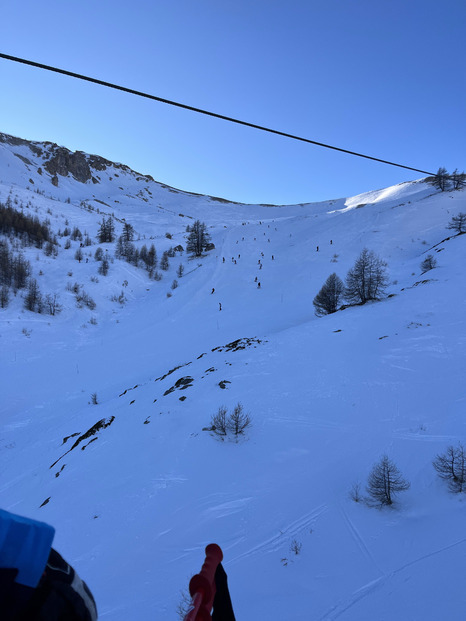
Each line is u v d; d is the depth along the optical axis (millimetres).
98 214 193375
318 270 83000
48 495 19719
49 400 41031
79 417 33781
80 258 99625
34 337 59969
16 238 107438
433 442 17312
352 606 8820
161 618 9445
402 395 22703
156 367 46312
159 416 24828
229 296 76812
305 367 29188
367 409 21906
